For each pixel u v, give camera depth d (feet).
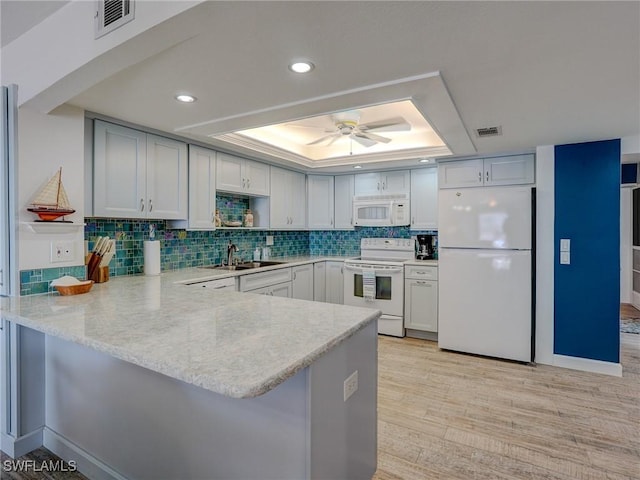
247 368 3.39
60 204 6.82
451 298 11.92
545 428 7.45
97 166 7.94
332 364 4.42
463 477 6.01
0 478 5.94
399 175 14.79
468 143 10.35
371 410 5.64
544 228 10.89
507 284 11.08
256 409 4.26
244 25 4.38
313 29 4.52
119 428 5.54
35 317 5.14
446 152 12.18
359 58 5.30
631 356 11.66
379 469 6.18
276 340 4.17
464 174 12.37
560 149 10.66
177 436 4.91
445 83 6.20
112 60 4.95
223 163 11.56
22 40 6.11
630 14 4.21
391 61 5.40
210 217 11.04
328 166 14.47
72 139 7.15
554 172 10.75
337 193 16.05
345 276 14.64
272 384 3.18
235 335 4.35
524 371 10.41
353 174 15.67
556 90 6.51
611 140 10.03
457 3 4.01
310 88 6.43
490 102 7.13
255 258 14.28
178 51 5.10
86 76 5.38
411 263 13.42
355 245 16.71
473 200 11.52
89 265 8.04
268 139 12.73
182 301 6.25
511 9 4.14
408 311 13.52
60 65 5.43
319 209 16.05
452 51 5.11
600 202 10.20
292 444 4.02
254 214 14.10
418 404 8.46
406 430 7.39
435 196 14.16
